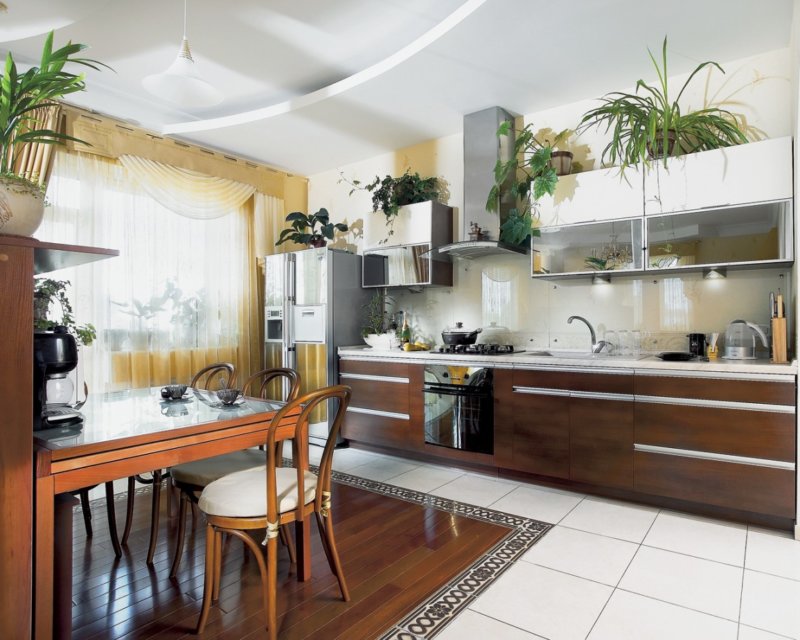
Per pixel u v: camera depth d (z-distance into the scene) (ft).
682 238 10.36
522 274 13.74
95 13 9.89
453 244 13.03
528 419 11.25
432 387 12.89
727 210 9.79
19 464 4.86
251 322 17.17
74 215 12.86
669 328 11.48
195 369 15.44
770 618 6.18
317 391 6.10
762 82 10.44
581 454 10.52
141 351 14.17
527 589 6.92
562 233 11.90
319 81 12.92
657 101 11.64
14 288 4.86
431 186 15.05
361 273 16.14
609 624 6.10
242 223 17.04
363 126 14.32
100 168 13.48
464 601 6.64
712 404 9.07
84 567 7.69
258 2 9.65
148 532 9.08
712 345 10.26
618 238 11.14
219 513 5.95
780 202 9.26
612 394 10.12
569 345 12.89
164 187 14.60
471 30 9.62
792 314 9.91
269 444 5.79
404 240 14.74
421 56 10.59
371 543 8.45
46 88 5.57
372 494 10.88
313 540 8.59
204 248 15.88
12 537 4.81
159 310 14.66
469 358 12.14
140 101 13.79
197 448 6.24
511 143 13.64
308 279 15.60
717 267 10.23
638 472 9.85
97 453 5.36
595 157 12.55
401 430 13.53
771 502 8.58
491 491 11.05
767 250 9.52
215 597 6.73
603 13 9.11
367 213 15.75
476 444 12.10
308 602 6.65
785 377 8.41
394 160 16.44
